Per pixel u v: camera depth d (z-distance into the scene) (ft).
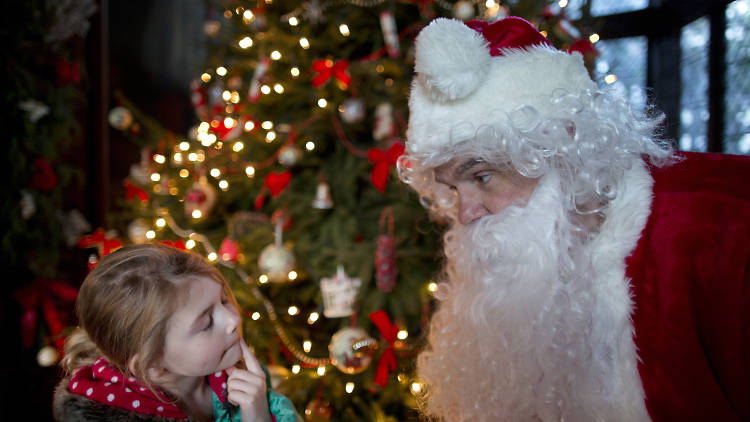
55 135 6.70
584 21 6.14
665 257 2.43
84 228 7.23
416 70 2.81
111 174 8.88
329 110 5.99
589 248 2.70
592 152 2.61
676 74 8.48
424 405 3.68
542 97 2.75
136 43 9.54
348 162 6.22
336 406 5.92
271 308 5.99
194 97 8.16
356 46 6.31
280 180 5.80
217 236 6.68
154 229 6.82
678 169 2.72
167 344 2.66
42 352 6.07
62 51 7.06
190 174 7.07
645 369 2.44
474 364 2.97
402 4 6.11
